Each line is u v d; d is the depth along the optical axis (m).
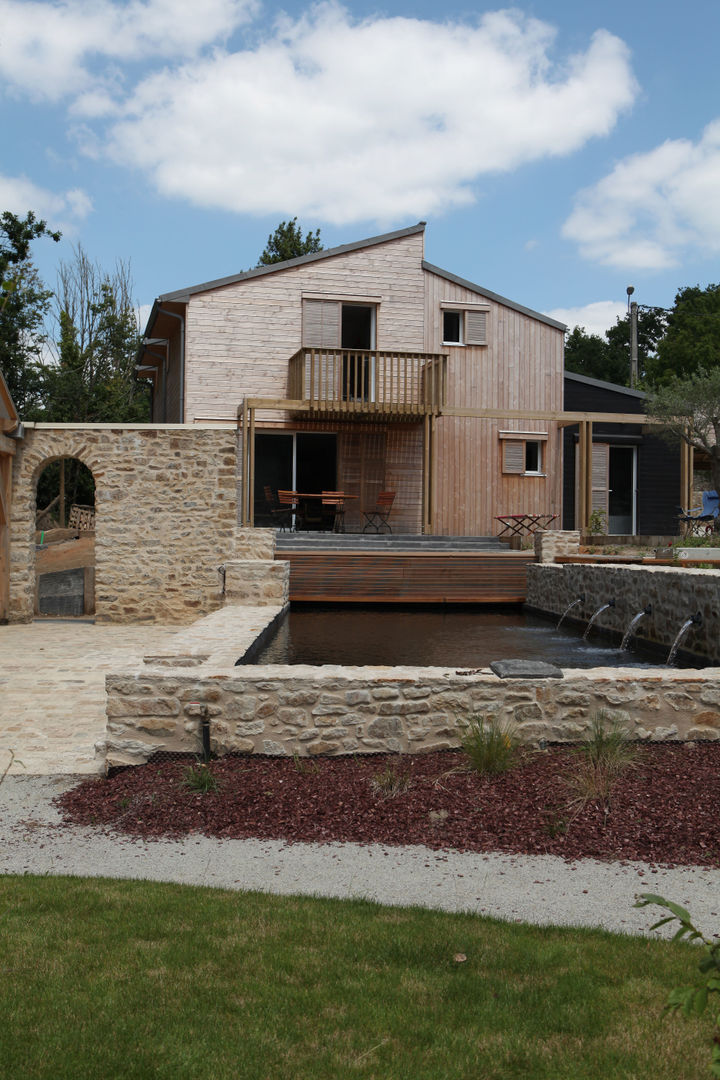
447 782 4.71
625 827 4.12
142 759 5.20
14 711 6.85
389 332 17.81
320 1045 2.32
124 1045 2.30
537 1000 2.57
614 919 3.20
